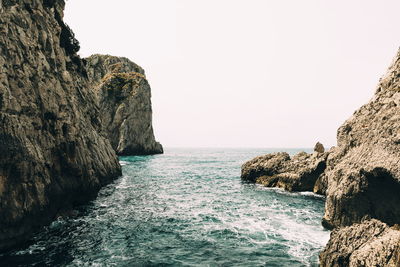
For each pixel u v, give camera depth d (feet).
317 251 52.65
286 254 51.24
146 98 395.75
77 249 51.42
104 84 363.15
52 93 75.05
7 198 49.78
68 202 75.77
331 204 68.13
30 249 50.42
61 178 71.92
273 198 105.19
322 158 117.29
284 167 137.59
